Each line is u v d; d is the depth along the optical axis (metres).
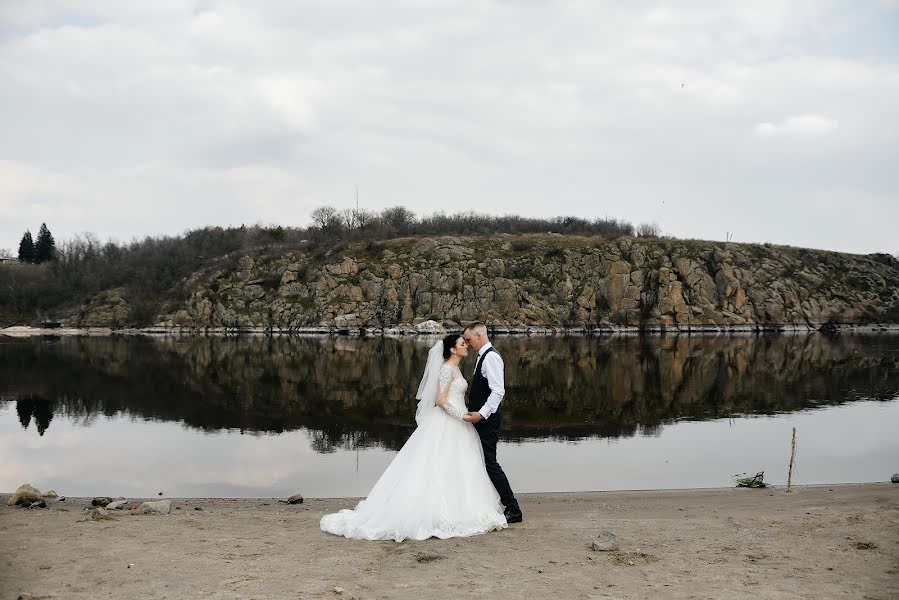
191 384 30.55
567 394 26.62
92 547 6.62
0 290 105.62
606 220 125.44
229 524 8.08
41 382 30.97
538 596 5.22
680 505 10.20
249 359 45.34
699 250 98.06
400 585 5.52
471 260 95.19
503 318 88.94
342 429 19.28
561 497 11.16
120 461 14.99
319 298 92.75
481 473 7.86
